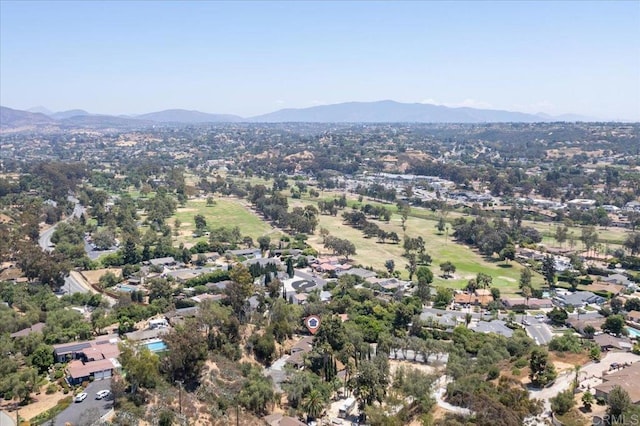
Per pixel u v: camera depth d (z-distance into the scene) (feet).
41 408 462.60
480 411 438.40
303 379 535.60
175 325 589.32
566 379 532.73
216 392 497.87
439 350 618.44
